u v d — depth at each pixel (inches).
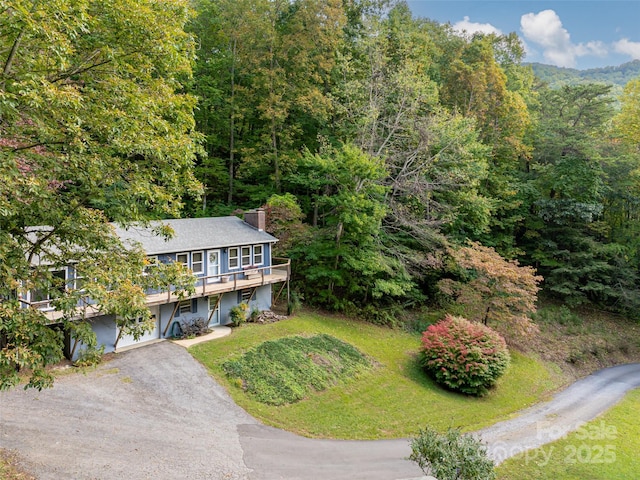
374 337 973.2
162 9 411.8
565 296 1343.5
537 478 516.1
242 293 916.6
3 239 331.3
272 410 601.0
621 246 1296.8
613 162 1312.7
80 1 326.0
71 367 620.1
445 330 863.1
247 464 452.4
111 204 490.0
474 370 786.2
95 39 384.8
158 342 746.2
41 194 339.6
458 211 1152.8
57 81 384.5
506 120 1379.2
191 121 456.1
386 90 1155.9
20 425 453.4
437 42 1691.7
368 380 768.9
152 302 711.1
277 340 797.9
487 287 1030.4
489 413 733.9
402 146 1163.9
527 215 1385.3
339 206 995.3
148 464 416.5
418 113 1206.3
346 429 595.5
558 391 898.7
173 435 485.1
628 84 1519.4
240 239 916.6
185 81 1216.8
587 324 1254.9
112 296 370.9
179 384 609.3
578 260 1318.9
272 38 1182.9
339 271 1026.1
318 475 453.7
